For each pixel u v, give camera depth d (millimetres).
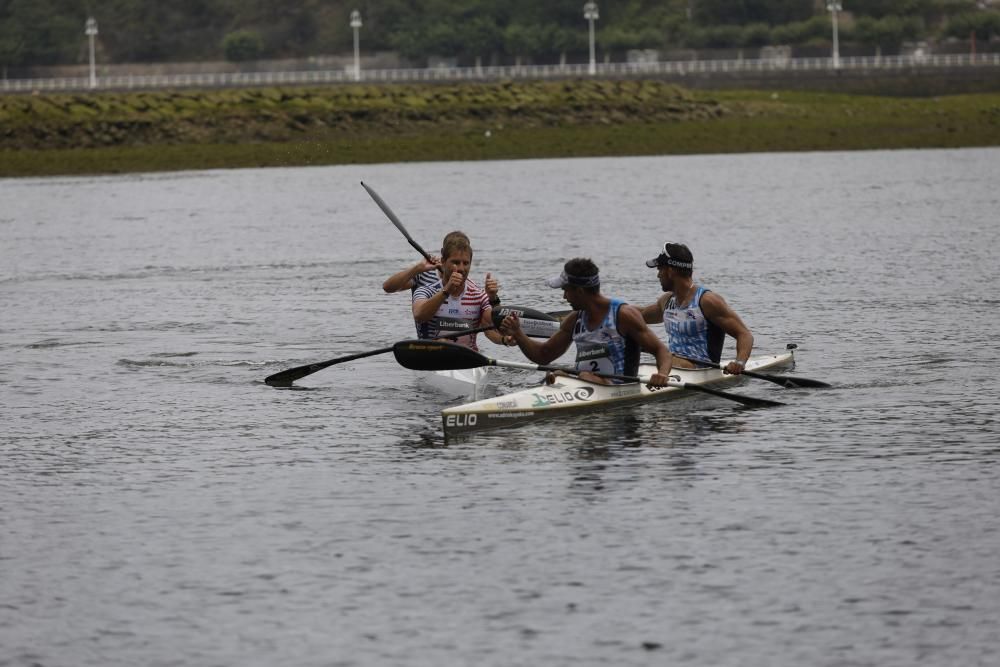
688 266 48969
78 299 78000
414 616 27453
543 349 46906
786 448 40125
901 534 31766
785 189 159750
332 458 40062
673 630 26531
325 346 60406
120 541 32344
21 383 52562
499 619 27219
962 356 53906
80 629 27156
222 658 25734
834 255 91375
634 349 46188
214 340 62406
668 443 41094
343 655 25734
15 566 30734
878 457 38844
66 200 162375
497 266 88688
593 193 158500
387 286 52156
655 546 31234
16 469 39250
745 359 47375
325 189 175375
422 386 51156
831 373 51188
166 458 40344
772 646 25719
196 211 144750
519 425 43906
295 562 30656
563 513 33906
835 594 28156
